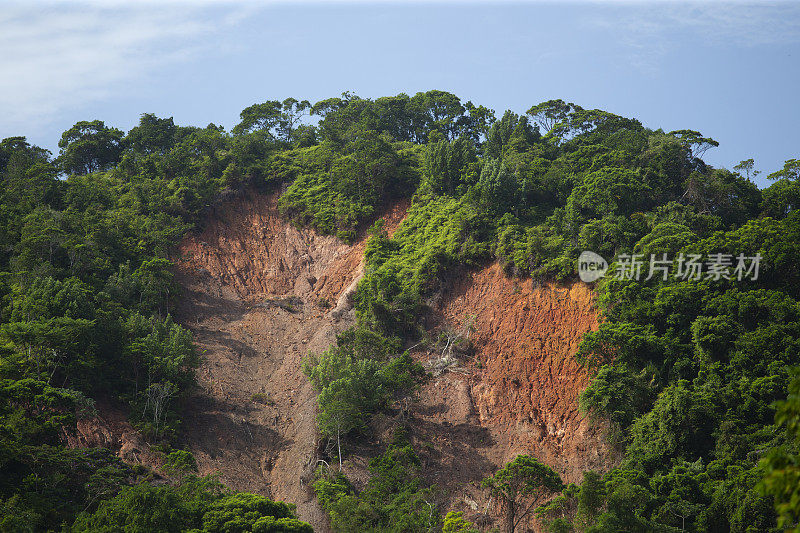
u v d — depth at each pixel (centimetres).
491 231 8769
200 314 8906
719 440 5962
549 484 5809
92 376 7019
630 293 7231
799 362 6194
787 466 2073
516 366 7600
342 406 6762
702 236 8081
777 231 7262
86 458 5934
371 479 6344
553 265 7931
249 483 6781
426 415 7350
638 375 6581
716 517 5409
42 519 5181
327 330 8525
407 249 9181
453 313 8381
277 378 8144
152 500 5244
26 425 5788
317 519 6159
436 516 5847
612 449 6475
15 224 8669
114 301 7919
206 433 7181
